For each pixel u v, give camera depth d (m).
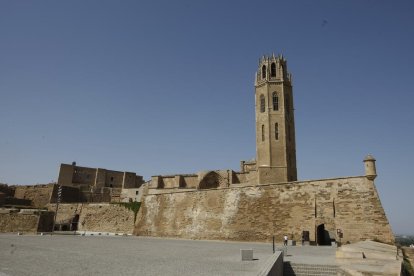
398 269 17.80
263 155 59.31
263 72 64.31
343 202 34.62
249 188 42.03
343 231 33.75
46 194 78.19
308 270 20.03
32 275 13.83
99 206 65.31
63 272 14.59
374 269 17.97
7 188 81.75
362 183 34.03
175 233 47.91
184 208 48.28
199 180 63.16
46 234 54.25
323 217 35.41
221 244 35.09
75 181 90.81
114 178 98.06
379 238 31.70
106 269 15.54
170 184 66.38
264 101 62.16
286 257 23.33
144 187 72.56
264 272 13.12
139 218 55.38
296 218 37.12
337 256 22.19
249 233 40.03
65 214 69.81
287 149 58.69
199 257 21.47
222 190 44.69
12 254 21.97
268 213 39.38
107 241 38.47
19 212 60.12
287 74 65.12
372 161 34.00
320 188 36.56
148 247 29.77
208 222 44.41
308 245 34.69
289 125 61.31
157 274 14.16
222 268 16.27
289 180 57.53
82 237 47.41
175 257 21.27
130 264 17.47
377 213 32.38
